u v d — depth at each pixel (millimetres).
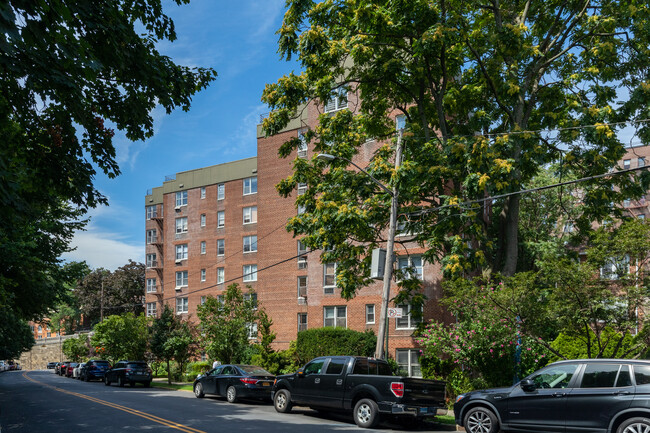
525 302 16734
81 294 78875
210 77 14523
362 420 15375
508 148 19312
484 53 23375
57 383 39312
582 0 22516
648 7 20516
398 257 33812
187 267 57844
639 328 15898
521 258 34156
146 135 13523
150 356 44844
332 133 24078
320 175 24828
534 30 24344
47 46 9680
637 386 10852
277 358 32062
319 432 13938
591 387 11406
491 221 30859
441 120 22391
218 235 55406
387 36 22188
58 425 15180
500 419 12695
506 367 19594
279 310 43062
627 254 15867
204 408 19656
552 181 33594
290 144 24625
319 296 38688
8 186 11172
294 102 23125
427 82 23672
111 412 18172
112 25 10852
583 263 16047
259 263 44969
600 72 21812
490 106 23391
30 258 27047
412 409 14812
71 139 12672
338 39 23469
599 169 20984
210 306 31281
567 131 21406
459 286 18875
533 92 22734
